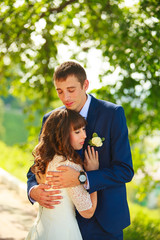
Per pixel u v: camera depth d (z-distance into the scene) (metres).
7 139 42.81
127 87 6.38
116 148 2.29
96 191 2.23
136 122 6.99
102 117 2.37
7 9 6.41
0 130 43.91
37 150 2.28
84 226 2.33
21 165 7.86
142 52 5.74
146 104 6.78
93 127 2.38
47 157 2.18
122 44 5.92
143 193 7.39
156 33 5.54
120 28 5.74
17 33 6.90
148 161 7.60
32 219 4.79
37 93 8.01
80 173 2.12
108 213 2.31
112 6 6.66
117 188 2.37
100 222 2.30
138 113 6.97
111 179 2.19
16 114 50.69
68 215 2.14
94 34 7.32
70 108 2.31
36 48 7.48
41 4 6.34
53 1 6.60
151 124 7.04
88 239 2.32
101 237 2.32
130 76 6.26
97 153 2.30
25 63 7.66
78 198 2.09
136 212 7.18
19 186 6.22
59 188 2.11
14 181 6.52
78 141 2.22
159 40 5.63
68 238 2.11
